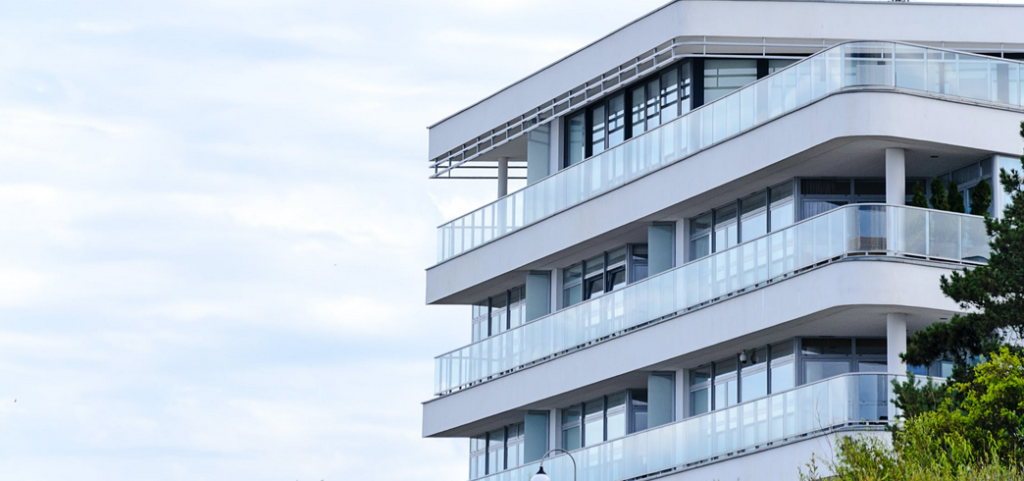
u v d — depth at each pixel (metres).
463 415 66.62
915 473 37.78
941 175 54.41
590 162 60.84
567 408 64.00
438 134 69.69
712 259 55.16
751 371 55.19
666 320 56.50
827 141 51.12
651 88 60.34
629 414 60.47
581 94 62.41
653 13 58.84
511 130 66.12
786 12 57.25
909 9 56.84
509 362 64.44
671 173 56.94
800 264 51.69
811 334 53.44
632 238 60.34
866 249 50.28
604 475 58.25
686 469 54.41
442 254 68.44
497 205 65.69
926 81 51.41
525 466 62.69
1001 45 56.66
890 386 48.91
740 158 54.22
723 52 57.62
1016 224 43.78
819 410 49.72
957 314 47.78
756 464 51.59
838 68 51.41
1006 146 52.06
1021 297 42.78
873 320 51.59
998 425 40.38
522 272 64.81
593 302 60.28
